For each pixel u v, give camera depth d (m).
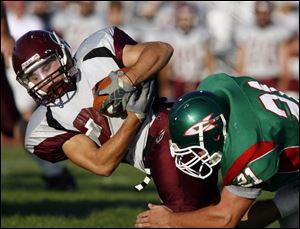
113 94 18.97
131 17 53.16
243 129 18.45
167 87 48.72
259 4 47.59
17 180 36.88
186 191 19.27
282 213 21.38
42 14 48.47
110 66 19.94
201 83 20.02
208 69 48.84
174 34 48.72
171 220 19.02
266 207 21.38
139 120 19.19
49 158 20.22
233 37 55.34
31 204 30.05
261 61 48.09
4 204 29.89
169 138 19.50
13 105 31.77
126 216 28.11
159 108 20.19
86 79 19.91
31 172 39.81
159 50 19.50
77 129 19.83
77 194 32.78
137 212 28.83
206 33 48.78
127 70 19.20
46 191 33.38
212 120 18.44
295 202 21.30
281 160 19.17
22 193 32.59
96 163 19.45
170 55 19.66
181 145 18.64
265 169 18.33
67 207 29.66
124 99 19.00
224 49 55.38
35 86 19.72
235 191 18.64
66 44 19.95
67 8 49.56
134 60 19.88
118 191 34.12
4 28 27.80
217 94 19.19
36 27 44.94
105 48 20.12
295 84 49.25
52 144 19.92
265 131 18.58
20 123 31.95
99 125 19.77
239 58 48.72
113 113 19.25
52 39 19.77
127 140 19.25
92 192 33.47
